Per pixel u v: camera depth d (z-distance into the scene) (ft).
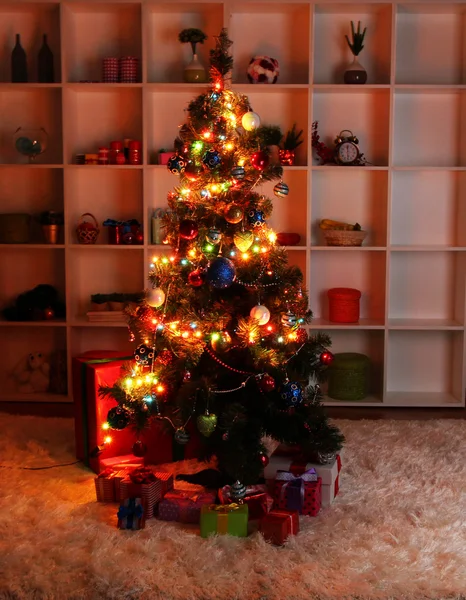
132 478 9.39
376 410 14.89
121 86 14.64
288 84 14.66
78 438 11.37
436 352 16.15
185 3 14.56
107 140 15.60
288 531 8.63
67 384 15.44
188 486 10.27
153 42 15.42
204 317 9.42
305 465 9.75
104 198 15.75
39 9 15.15
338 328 15.15
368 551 8.29
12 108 15.62
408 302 16.01
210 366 9.80
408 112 15.51
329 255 15.89
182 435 9.48
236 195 9.56
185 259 9.66
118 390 9.81
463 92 15.21
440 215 15.75
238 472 9.15
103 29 15.44
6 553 8.20
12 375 16.17
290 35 15.40
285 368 9.63
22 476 10.69
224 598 7.39
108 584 7.54
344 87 14.57
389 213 14.83
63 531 8.79
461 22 15.31
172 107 15.47
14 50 15.02
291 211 15.67
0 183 15.76
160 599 7.36
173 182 15.55
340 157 14.88
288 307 9.70
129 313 10.31
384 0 14.38
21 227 15.12
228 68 9.79
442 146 15.58
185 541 8.48
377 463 11.16
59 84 14.66
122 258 15.94
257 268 9.49
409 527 8.93
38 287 15.70
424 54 15.38
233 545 8.39
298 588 7.52
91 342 16.07
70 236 14.99
